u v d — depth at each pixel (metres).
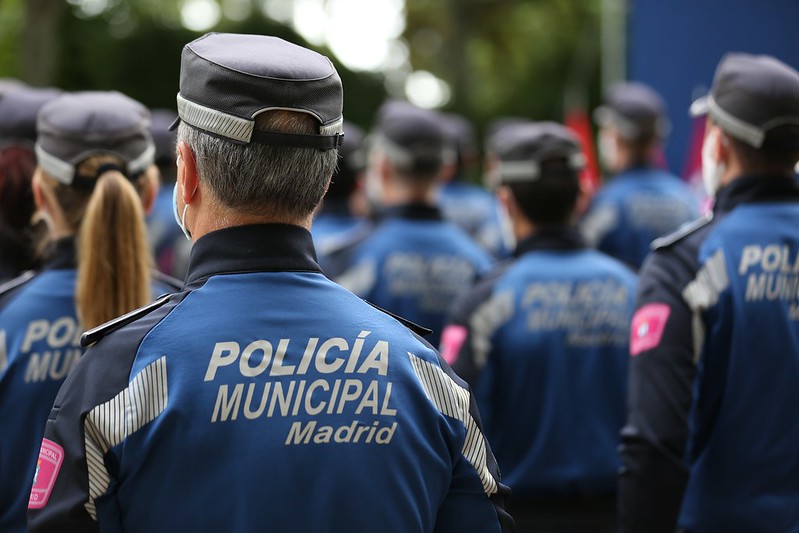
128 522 1.47
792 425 2.32
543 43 23.34
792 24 6.67
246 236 1.57
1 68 10.84
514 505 3.05
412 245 4.02
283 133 1.53
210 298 1.55
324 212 5.04
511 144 3.17
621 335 3.13
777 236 2.37
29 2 10.08
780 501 2.30
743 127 2.40
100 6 14.45
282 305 1.56
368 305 1.65
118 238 2.16
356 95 17.95
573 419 3.05
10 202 2.53
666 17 6.86
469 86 22.88
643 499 2.29
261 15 16.27
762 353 2.32
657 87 6.89
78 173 2.26
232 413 1.49
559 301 3.09
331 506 1.49
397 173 4.14
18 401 2.19
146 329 1.53
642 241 5.38
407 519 1.52
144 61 14.51
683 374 2.29
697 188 6.74
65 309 2.25
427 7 24.67
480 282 3.15
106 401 1.48
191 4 15.84
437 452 1.57
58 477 1.49
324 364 1.54
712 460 2.34
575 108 9.59
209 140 1.54
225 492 1.46
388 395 1.55
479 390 3.05
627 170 5.46
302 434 1.50
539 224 3.17
